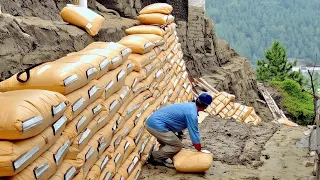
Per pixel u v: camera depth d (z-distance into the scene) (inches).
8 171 97.3
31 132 103.6
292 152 277.4
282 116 732.7
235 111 396.8
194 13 677.9
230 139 302.8
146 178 215.6
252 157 262.8
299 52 2444.6
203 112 382.9
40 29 228.7
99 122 162.2
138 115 219.3
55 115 117.3
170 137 222.2
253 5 3041.3
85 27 269.4
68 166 132.1
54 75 132.7
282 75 966.4
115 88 185.3
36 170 107.8
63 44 241.3
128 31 308.7
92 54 173.5
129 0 512.4
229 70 711.1
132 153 205.5
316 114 194.1
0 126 97.2
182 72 383.2
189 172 225.3
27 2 297.4
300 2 2992.1
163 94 288.8
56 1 346.9
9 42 197.5
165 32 325.1
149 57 254.2
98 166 158.4
